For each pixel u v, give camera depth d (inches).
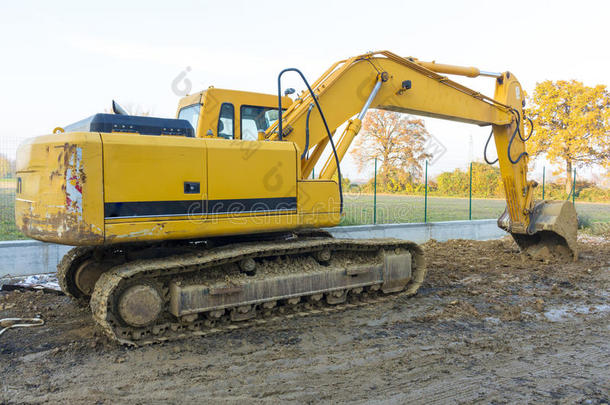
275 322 219.5
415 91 289.4
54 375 159.9
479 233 550.3
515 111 335.3
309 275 228.5
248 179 201.9
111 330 178.7
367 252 260.7
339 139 258.7
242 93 241.1
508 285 303.7
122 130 187.6
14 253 316.5
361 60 265.3
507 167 345.1
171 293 196.7
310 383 154.8
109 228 171.8
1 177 323.9
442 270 348.8
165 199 182.7
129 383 153.9
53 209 172.4
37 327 211.9
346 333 206.1
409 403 140.6
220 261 204.4
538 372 165.2
